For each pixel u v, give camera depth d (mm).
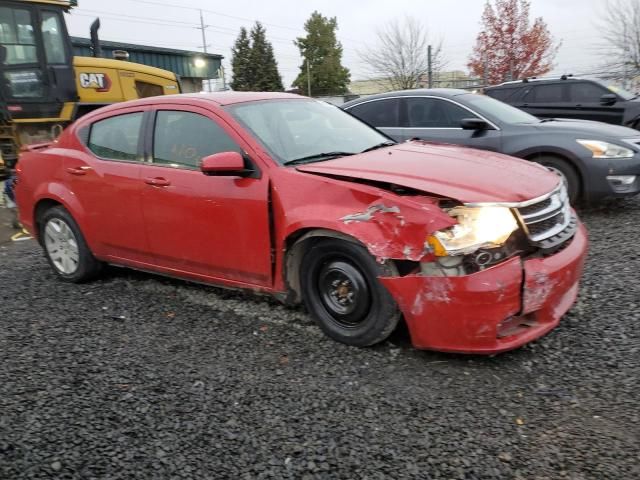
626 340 3496
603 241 5691
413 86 35531
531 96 11977
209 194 4000
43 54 9305
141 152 4512
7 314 4516
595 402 2896
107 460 2617
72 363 3598
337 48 63594
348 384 3197
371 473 2467
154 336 3971
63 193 5004
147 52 25859
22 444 2754
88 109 10156
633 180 6539
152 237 4445
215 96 4445
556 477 2395
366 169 3566
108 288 5062
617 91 11086
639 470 2406
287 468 2520
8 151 9227
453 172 3451
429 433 2723
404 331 3770
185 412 2984
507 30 27703
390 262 3270
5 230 7633
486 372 3240
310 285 3740
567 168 6754
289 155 3939
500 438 2662
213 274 4211
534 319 3303
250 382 3270
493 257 3070
